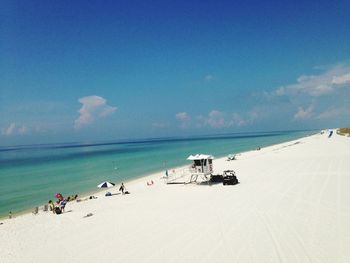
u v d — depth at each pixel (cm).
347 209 2125
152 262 1504
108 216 2472
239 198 2686
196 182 3803
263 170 4359
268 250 1531
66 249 1795
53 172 6266
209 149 11588
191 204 2627
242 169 4653
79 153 13612
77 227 2239
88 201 3228
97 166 7081
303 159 5325
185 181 4050
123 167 6594
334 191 2670
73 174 5775
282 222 1934
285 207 2266
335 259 1393
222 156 8000
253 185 3269
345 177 3288
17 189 4422
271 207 2294
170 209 2512
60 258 1667
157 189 3606
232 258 1473
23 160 10531
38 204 3450
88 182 4741
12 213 3064
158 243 1748
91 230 2125
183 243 1716
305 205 2288
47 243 1941
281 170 4188
